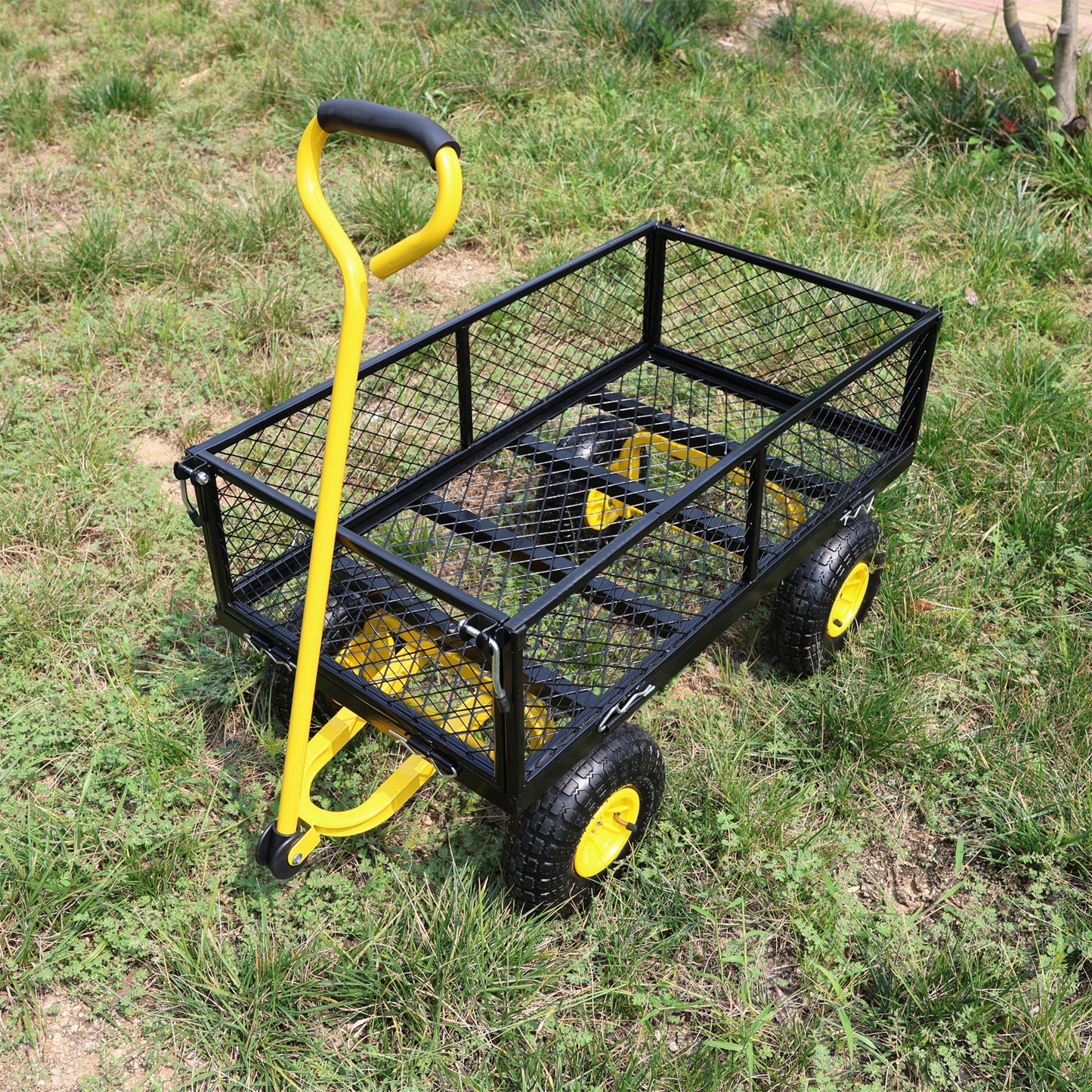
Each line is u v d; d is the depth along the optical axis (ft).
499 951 5.18
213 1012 5.06
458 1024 5.00
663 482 7.26
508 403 8.43
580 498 6.73
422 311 9.42
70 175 10.98
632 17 13.26
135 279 9.56
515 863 5.10
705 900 5.50
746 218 10.18
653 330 7.28
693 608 5.81
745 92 12.37
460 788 5.92
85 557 7.11
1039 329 9.09
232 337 8.93
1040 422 7.86
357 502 7.51
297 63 12.62
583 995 5.17
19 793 5.87
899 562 7.09
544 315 9.21
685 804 5.90
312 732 5.97
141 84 12.16
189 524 7.27
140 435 8.11
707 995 5.26
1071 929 5.48
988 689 6.52
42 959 5.21
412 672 5.45
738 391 6.99
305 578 5.65
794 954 5.42
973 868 5.79
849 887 5.70
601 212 10.46
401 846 5.68
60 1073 4.94
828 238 10.02
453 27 13.62
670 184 10.74
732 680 6.52
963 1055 5.02
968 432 7.88
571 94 12.25
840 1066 5.03
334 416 4.53
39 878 5.37
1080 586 7.04
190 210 10.32
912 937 5.43
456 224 10.26
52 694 6.23
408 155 11.31
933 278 9.47
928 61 12.78
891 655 6.65
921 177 10.79
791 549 5.79
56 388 8.45
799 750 6.19
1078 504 7.36
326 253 9.91
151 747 5.93
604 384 7.08
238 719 6.22
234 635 6.57
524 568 6.61
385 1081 4.88
